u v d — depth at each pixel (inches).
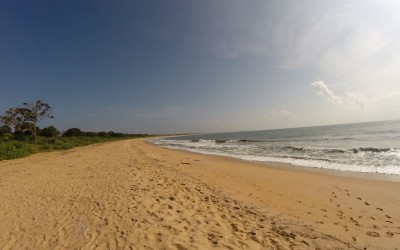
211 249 181.2
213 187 376.5
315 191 356.5
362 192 341.4
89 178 428.1
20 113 1696.6
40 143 1571.1
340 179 422.6
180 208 269.0
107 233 209.0
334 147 908.6
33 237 207.6
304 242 195.2
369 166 522.0
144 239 196.1
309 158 681.6
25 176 474.0
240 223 234.2
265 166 590.9
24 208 279.6
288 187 382.6
